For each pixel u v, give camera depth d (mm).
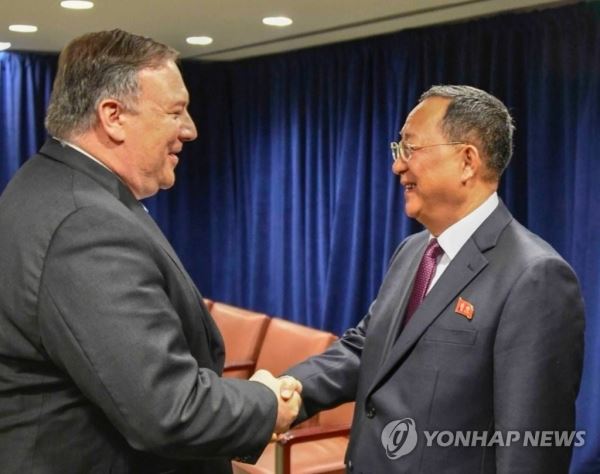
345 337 1787
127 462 1183
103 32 1215
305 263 4492
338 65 4113
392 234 3799
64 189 1139
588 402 2928
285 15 3332
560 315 1312
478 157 1406
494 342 1332
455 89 1450
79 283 1065
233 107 5027
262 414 1199
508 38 3188
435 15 3293
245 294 5094
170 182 1272
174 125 1223
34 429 1145
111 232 1093
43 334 1092
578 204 2916
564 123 3010
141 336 1066
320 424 3016
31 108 4695
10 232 1142
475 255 1401
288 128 4535
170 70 1213
